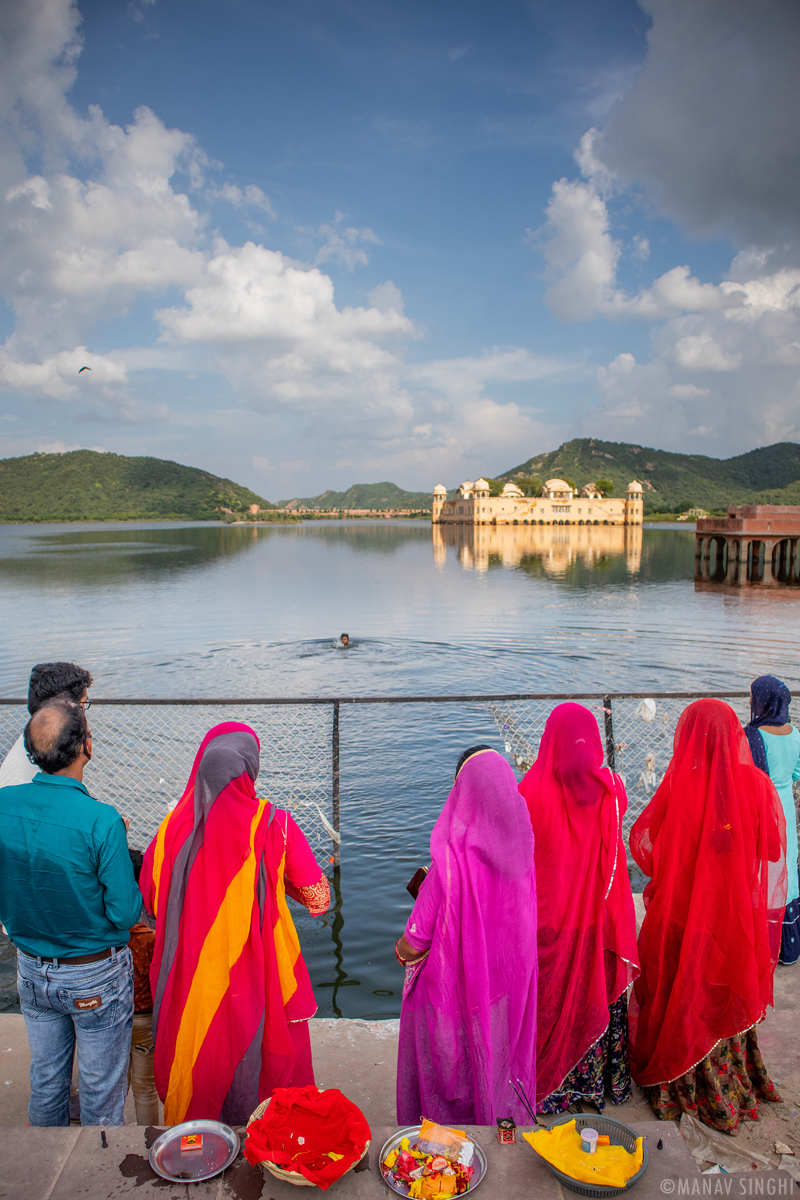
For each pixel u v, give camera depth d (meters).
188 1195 1.82
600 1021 2.74
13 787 2.45
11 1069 3.30
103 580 38.09
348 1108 1.98
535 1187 1.87
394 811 7.75
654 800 3.06
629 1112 2.91
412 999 2.56
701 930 2.75
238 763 2.45
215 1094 2.41
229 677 14.78
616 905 2.73
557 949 2.73
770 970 2.87
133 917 2.46
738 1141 2.74
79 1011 2.48
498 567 46.72
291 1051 2.52
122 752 9.73
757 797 2.78
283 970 2.52
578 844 2.71
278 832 2.51
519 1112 2.49
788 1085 3.04
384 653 17.22
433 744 10.05
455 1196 1.80
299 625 21.86
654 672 14.87
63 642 19.00
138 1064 2.85
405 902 5.81
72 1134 2.03
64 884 2.37
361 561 53.28
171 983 2.43
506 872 2.41
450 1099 2.48
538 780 2.79
